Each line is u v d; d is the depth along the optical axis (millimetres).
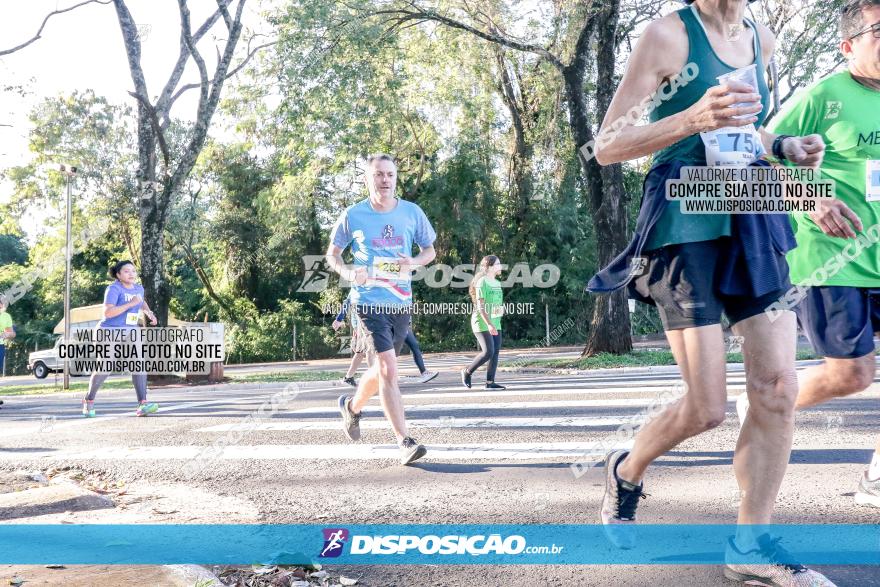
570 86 15867
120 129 21188
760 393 2377
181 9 17594
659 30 2404
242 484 4219
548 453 4660
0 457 5488
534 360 17156
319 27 17328
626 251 2561
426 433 5680
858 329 3158
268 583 2564
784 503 3297
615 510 2766
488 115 27719
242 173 36844
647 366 12945
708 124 2213
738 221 2369
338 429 6098
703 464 4125
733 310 2434
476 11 16828
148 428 6863
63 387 17281
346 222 4656
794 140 2494
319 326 32969
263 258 36469
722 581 2432
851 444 4523
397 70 22250
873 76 3238
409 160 30312
